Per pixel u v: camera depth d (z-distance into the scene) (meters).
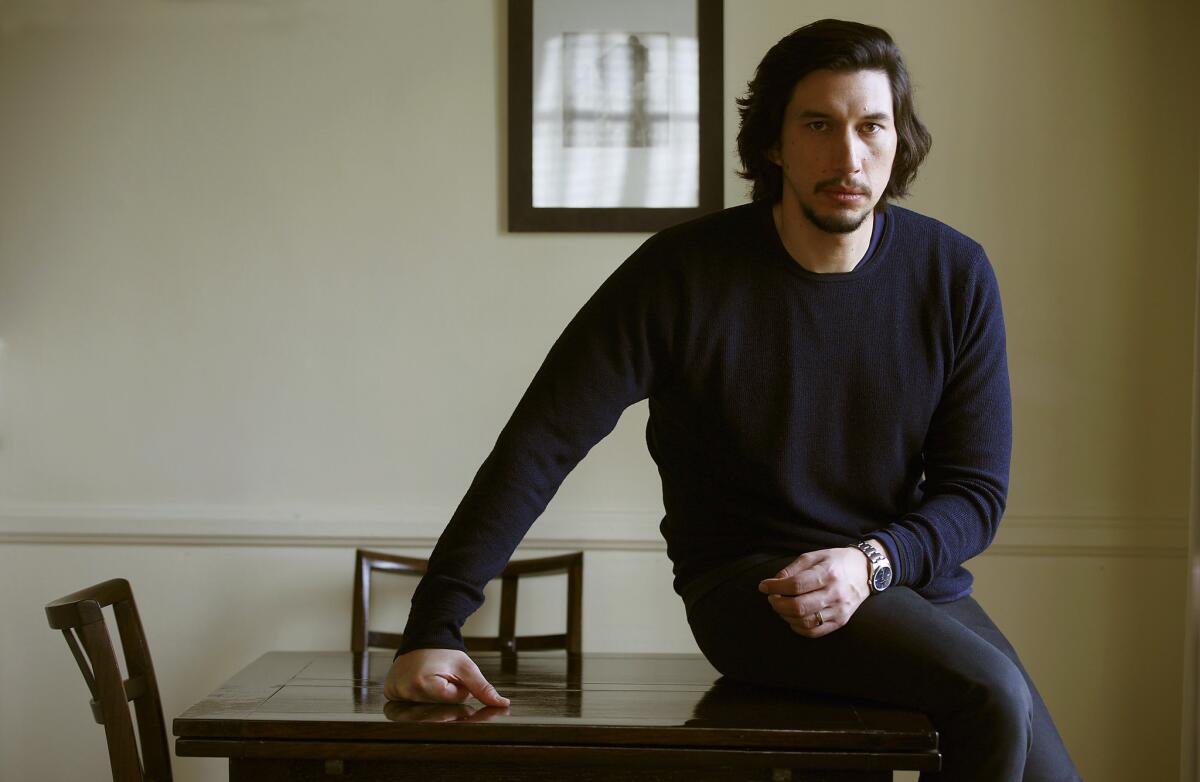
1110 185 2.69
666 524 1.87
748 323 1.70
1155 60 2.69
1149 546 2.66
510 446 1.69
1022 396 2.70
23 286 2.74
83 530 2.71
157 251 2.74
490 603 2.68
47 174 2.74
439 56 2.73
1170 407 2.68
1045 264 2.69
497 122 2.73
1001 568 2.69
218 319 2.73
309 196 2.73
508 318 2.73
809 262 1.70
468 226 2.72
